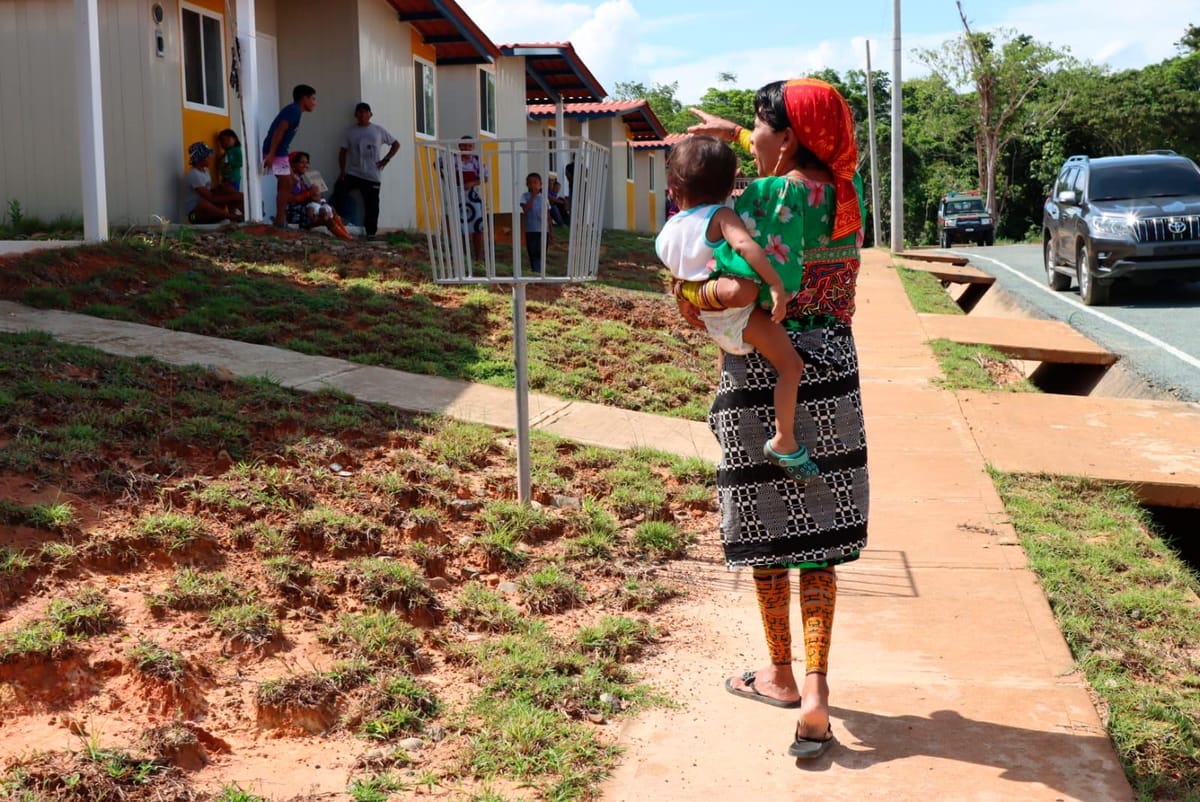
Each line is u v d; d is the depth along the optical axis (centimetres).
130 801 304
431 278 1116
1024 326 1249
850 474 350
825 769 337
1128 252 1477
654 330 1086
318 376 768
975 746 348
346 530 496
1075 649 424
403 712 364
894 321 1270
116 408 610
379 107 1659
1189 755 345
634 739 359
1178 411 834
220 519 496
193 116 1327
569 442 703
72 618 385
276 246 1158
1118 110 6356
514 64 2275
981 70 6178
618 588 495
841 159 344
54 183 1263
